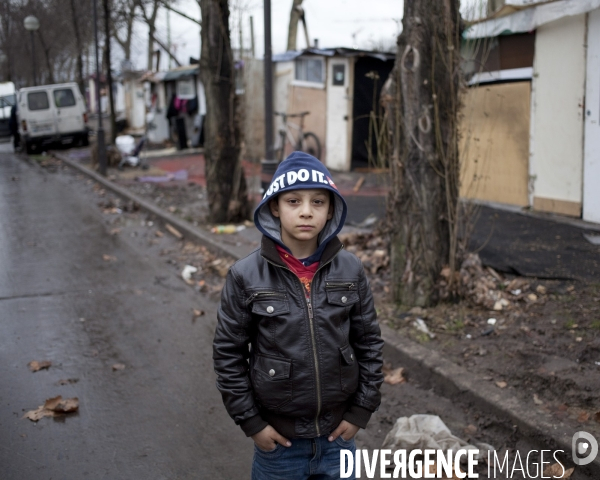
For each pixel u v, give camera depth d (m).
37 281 7.02
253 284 2.19
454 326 4.80
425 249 5.07
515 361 4.18
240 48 9.23
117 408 4.09
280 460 2.29
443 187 5.03
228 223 9.06
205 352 5.04
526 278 5.52
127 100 31.67
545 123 8.05
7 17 35.88
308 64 14.60
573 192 7.79
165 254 8.20
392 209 5.27
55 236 9.36
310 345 2.17
